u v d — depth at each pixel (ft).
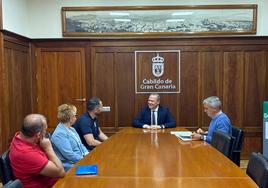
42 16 16.84
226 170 7.13
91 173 6.95
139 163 7.79
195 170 7.14
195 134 11.35
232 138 9.26
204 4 16.61
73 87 17.17
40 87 17.17
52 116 17.22
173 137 11.35
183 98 17.07
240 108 16.97
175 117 17.13
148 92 17.13
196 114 17.07
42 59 17.06
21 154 7.02
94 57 17.03
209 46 16.81
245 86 16.90
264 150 15.44
